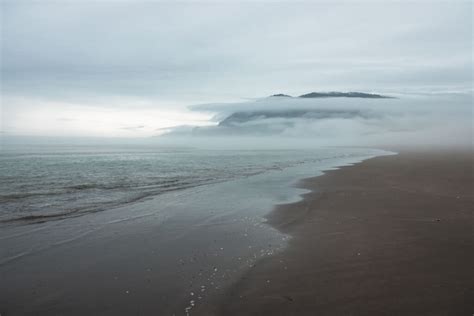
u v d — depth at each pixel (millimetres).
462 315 4656
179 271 6762
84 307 5336
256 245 8398
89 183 19344
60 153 55281
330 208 12391
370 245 7891
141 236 9289
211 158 44906
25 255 7742
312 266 6750
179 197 15336
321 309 4980
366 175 22250
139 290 5910
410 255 7090
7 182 19078
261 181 20828
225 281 6188
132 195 15781
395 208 11883
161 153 60094
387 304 5031
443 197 13742
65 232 9617
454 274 6043
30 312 5207
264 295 5531
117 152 62781
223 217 11547
